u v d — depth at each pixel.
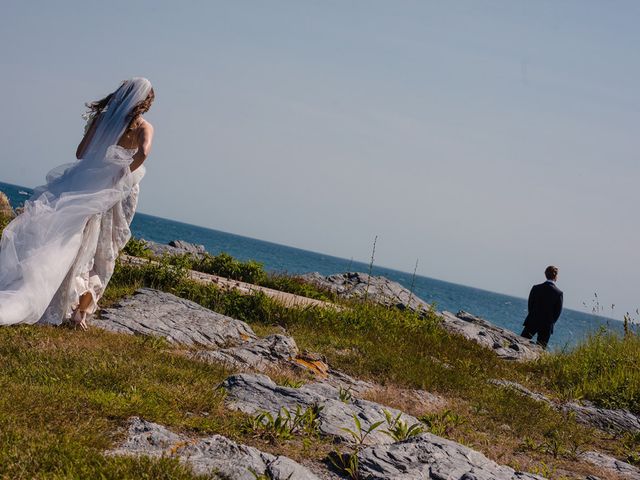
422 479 4.52
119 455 3.94
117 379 5.57
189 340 8.48
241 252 139.00
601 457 7.16
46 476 3.54
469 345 13.88
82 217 7.23
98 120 7.64
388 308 15.91
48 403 4.61
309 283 19.53
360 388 8.25
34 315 6.94
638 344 14.20
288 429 5.21
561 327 71.81
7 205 18.67
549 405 9.45
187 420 4.86
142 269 12.12
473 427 7.52
